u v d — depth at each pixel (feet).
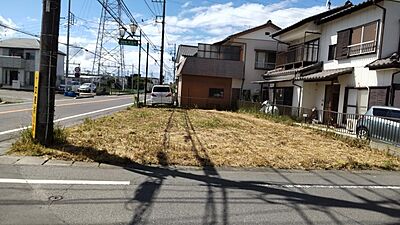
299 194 17.29
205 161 23.35
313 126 52.60
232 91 95.40
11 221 12.10
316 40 69.36
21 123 39.42
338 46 59.36
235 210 14.43
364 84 51.62
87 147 25.14
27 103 71.56
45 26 24.21
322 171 23.11
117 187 16.75
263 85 93.04
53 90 24.75
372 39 50.70
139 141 30.17
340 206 15.69
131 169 20.38
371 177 22.15
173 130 40.42
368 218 14.26
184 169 21.16
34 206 13.66
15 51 160.76
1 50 160.45
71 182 17.11
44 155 22.03
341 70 56.34
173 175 19.60
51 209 13.46
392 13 48.52
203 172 20.71
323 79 56.85
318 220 13.75
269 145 32.81
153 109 78.48
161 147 27.55
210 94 94.68
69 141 27.43
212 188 17.48
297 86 69.10
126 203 14.58
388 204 16.37
